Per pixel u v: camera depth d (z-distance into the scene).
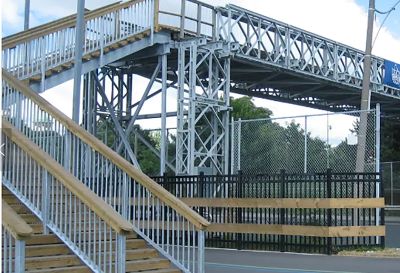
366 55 19.19
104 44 18.30
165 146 21.31
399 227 26.45
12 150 9.79
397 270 12.41
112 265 8.91
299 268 12.70
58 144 11.01
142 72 24.44
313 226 15.46
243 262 13.71
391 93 33.78
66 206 9.02
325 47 28.20
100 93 22.64
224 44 21.22
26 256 8.71
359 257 14.66
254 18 23.38
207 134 22.48
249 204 16.48
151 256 10.16
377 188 16.03
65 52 16.67
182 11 20.69
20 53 15.43
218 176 17.27
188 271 9.79
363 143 17.41
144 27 19.70
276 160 19.20
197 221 9.55
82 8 13.20
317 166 18.42
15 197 9.90
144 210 10.77
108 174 11.05
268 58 23.88
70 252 9.20
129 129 22.17
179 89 20.48
